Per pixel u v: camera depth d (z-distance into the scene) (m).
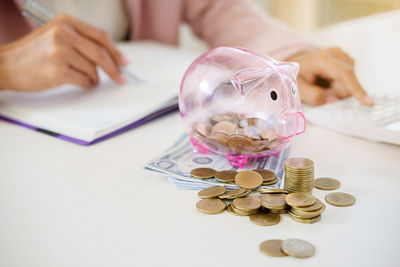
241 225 0.38
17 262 0.33
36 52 0.74
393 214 0.39
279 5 2.42
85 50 0.77
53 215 0.40
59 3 1.19
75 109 0.69
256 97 0.48
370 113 0.64
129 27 1.43
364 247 0.34
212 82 0.50
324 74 0.74
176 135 0.62
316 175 0.48
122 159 0.53
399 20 1.25
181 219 0.39
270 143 0.49
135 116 0.64
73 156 0.54
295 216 0.38
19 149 0.57
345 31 1.25
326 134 0.61
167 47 1.26
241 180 0.43
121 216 0.39
